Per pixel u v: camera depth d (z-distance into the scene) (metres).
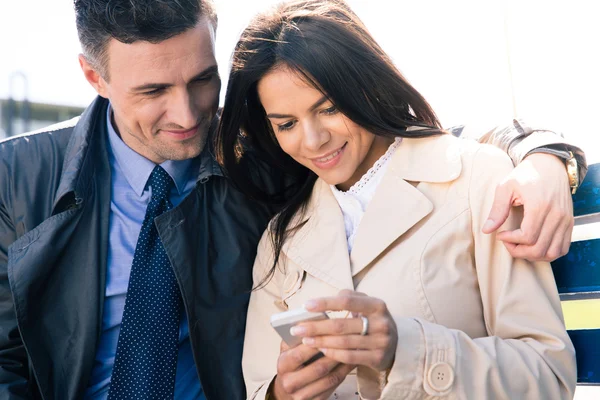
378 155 1.85
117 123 2.10
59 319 1.95
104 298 1.97
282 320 1.37
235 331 1.96
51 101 5.63
